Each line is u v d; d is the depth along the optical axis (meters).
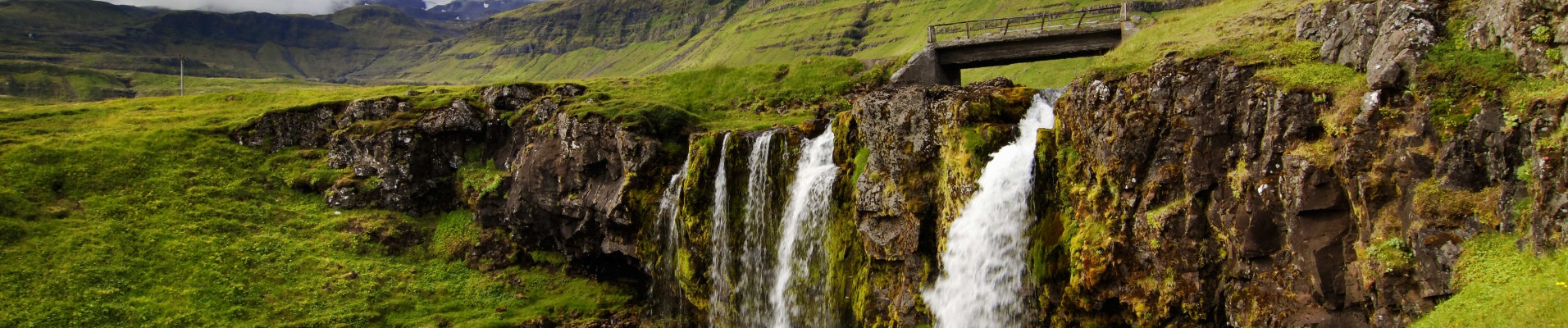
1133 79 27.70
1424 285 20.47
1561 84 19.73
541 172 46.47
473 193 49.78
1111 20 40.72
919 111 33.09
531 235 47.28
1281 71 25.27
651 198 41.81
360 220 48.72
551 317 42.22
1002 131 31.25
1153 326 26.03
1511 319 17.92
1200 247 25.66
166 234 44.12
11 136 52.41
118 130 54.09
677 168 42.38
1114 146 27.50
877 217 33.28
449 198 51.44
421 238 49.00
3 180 45.38
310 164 52.69
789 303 36.81
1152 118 26.92
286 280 42.59
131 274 40.81
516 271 46.75
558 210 45.56
